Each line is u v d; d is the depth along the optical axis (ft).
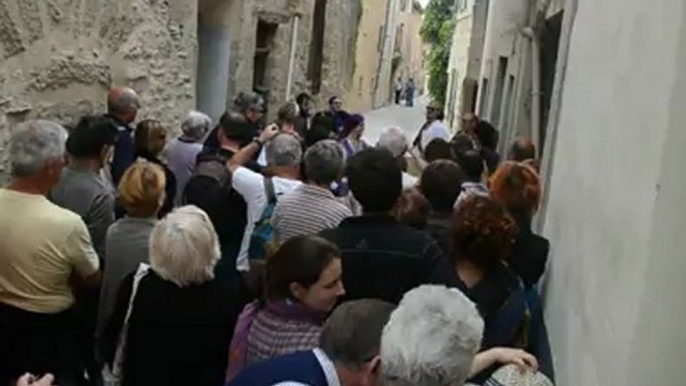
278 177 12.69
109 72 21.66
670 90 5.86
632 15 7.94
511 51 38.50
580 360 8.12
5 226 9.29
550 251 12.55
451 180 11.26
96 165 11.81
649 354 5.80
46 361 9.54
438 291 5.46
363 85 98.99
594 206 8.71
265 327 7.46
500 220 8.62
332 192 12.19
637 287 5.98
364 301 5.97
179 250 8.26
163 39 25.13
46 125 9.55
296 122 22.81
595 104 9.87
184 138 17.40
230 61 34.06
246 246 12.42
